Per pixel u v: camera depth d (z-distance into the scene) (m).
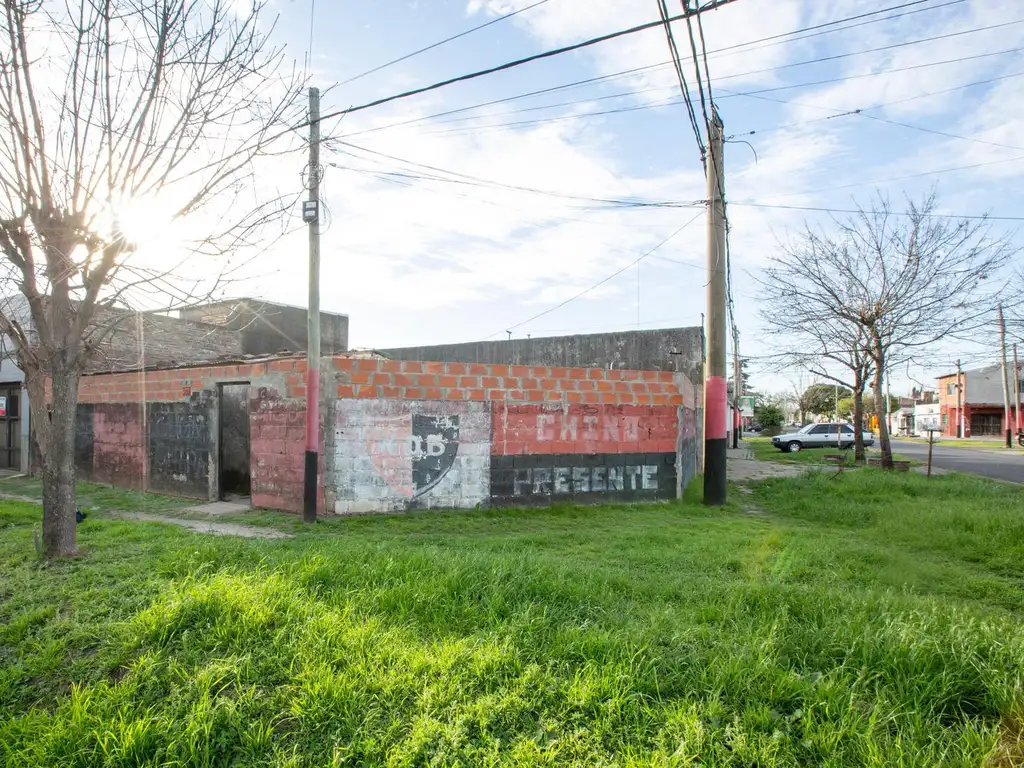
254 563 5.15
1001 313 15.32
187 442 10.66
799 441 29.88
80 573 4.95
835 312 17.09
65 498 5.55
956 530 7.40
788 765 2.49
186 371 10.72
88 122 5.06
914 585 5.24
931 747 2.52
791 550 6.36
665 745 2.64
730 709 2.87
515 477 9.53
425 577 4.61
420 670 3.23
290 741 2.82
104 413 12.41
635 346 21.89
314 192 8.50
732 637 3.55
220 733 2.85
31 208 5.07
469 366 9.37
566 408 9.84
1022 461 21.59
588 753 2.63
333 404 8.77
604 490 10.06
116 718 2.93
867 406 56.28
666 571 5.59
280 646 3.49
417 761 2.64
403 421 9.04
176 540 6.27
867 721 2.72
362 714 2.94
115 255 5.36
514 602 4.23
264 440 9.49
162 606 3.90
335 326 23.11
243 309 7.64
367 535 7.35
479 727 2.81
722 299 10.26
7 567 5.20
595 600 4.30
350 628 3.66
